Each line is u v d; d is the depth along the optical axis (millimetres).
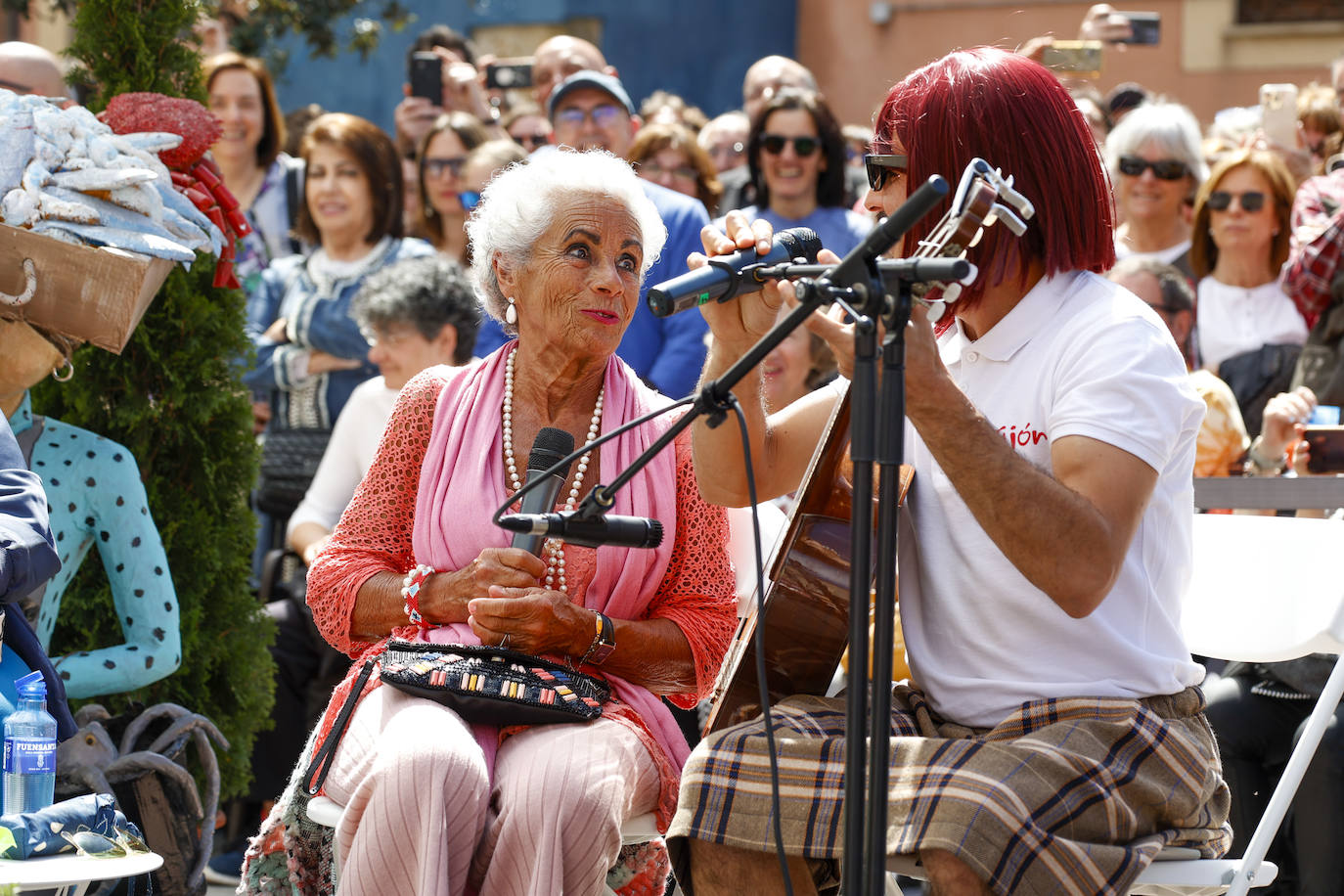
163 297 6148
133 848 4328
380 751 4266
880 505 3232
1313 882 5879
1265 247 8766
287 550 8094
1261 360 8523
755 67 11852
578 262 4684
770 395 7176
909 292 3213
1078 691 3877
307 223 9391
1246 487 5570
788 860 3818
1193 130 9531
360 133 9086
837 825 3736
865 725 3217
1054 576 3650
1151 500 3959
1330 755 5852
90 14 6191
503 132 11398
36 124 5344
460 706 4391
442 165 9852
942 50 22000
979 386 4062
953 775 3656
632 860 4859
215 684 6465
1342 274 8195
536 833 4137
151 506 6191
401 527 4926
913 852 3629
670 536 4789
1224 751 6082
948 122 3982
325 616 4832
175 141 5605
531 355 4832
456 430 4805
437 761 4148
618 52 21875
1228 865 3938
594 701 4492
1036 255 4023
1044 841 3520
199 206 5750
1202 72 21062
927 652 4105
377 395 7922
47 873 3914
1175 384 3844
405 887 4098
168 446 6285
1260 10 20984
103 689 5520
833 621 4250
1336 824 5836
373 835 4113
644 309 7844
